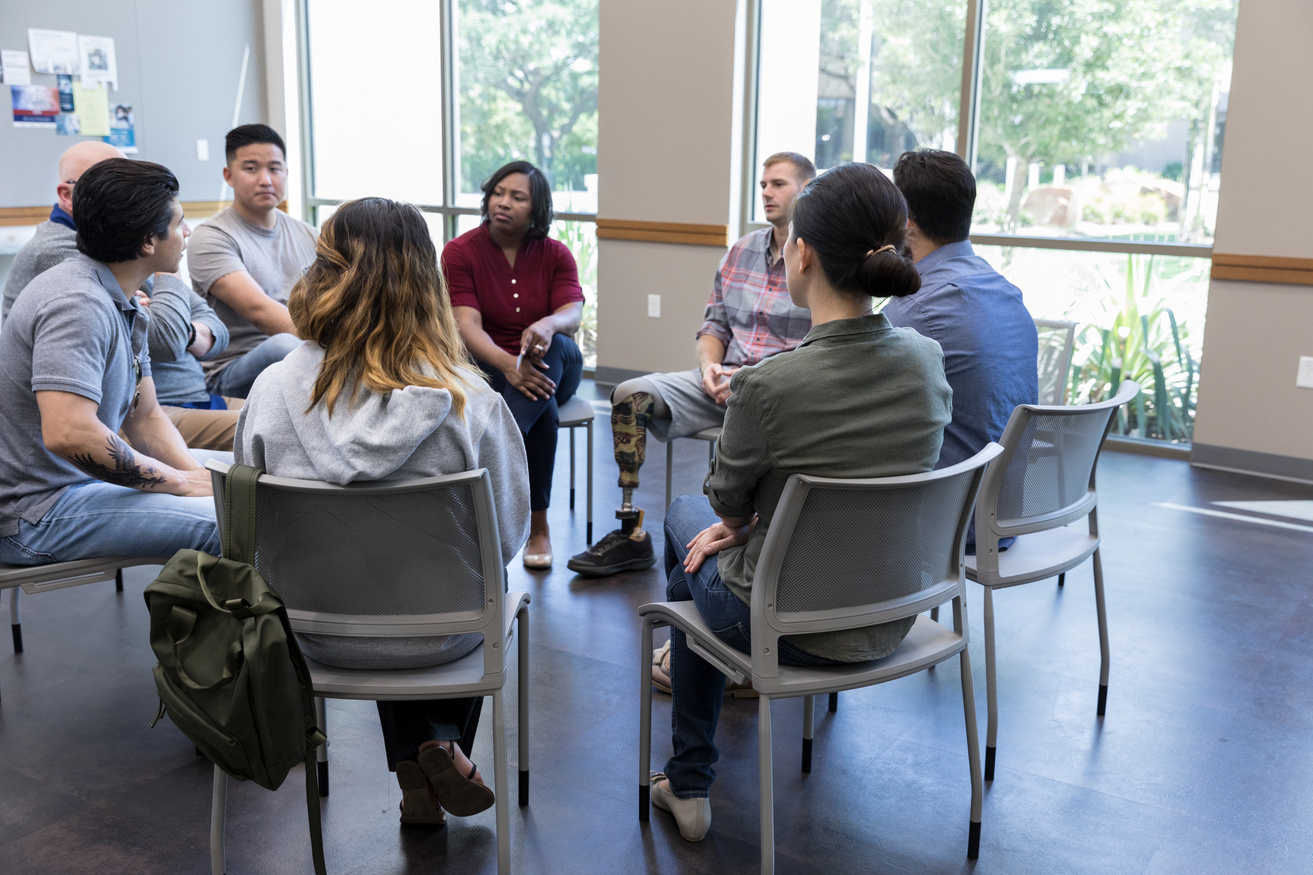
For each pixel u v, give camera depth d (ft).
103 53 20.07
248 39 22.68
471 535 5.01
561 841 6.05
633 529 10.51
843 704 7.84
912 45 16.38
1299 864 5.91
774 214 9.93
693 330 18.66
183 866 5.74
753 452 4.98
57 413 6.19
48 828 6.07
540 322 10.23
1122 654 8.72
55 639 8.64
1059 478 6.91
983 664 8.50
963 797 6.60
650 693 6.19
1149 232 15.19
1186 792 6.65
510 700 7.77
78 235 6.51
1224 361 14.46
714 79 17.54
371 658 5.22
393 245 5.10
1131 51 14.79
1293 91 13.37
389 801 6.46
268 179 10.51
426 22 21.03
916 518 5.23
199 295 10.36
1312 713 7.72
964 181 6.91
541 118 20.12
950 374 6.76
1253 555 11.18
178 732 7.22
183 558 4.75
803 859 5.92
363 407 4.88
